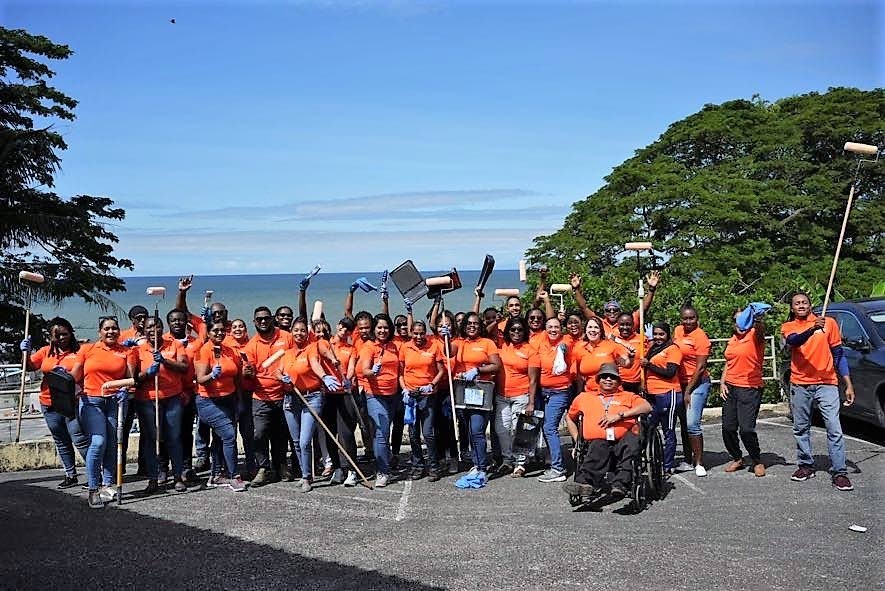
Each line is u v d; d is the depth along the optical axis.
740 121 30.73
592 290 15.18
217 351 8.80
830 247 29.06
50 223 24.52
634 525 7.20
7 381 21.38
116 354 8.32
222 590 5.84
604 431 7.73
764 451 10.21
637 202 27.94
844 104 30.06
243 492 8.77
